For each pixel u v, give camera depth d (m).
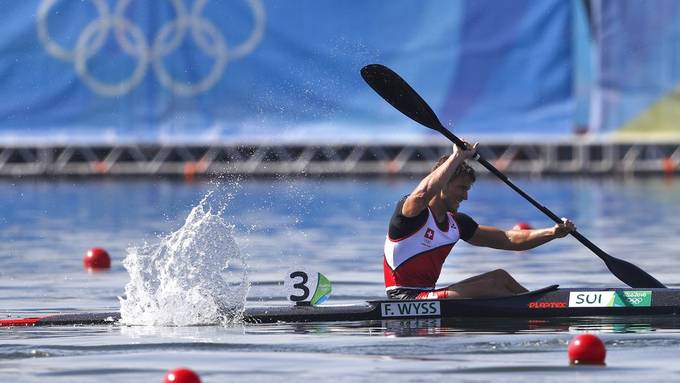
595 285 40.19
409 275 32.62
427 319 31.75
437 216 32.69
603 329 29.53
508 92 93.38
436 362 25.12
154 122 97.88
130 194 90.88
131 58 97.88
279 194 91.00
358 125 95.06
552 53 92.69
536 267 46.50
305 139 95.62
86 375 23.98
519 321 31.25
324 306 32.22
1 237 61.03
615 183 99.31
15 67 98.69
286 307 32.41
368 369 24.39
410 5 93.69
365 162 106.25
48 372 24.36
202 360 25.66
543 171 103.75
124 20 97.69
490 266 47.16
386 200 84.88
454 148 32.59
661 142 94.31
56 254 52.97
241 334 29.45
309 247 55.50
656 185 96.75
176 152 108.50
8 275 45.53
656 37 91.25
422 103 34.88
